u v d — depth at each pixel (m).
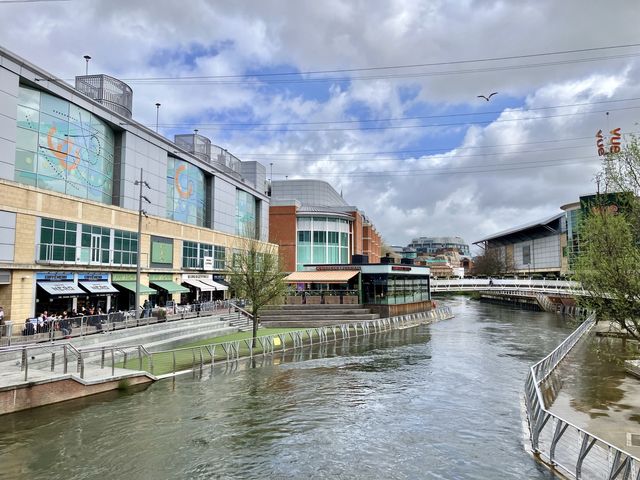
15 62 27.53
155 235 40.34
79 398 16.89
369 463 11.71
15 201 25.91
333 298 45.88
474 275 137.50
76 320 23.70
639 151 13.77
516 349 30.20
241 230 63.12
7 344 19.95
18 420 14.47
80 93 32.75
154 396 17.77
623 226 13.55
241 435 13.70
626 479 8.41
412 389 19.19
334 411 16.05
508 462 11.47
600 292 13.67
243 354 27.25
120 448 12.59
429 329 42.38
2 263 24.98
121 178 37.56
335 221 76.56
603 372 21.50
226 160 63.81
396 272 48.53
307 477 10.96
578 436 11.34
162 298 41.34
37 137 29.78
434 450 12.46
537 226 93.62
